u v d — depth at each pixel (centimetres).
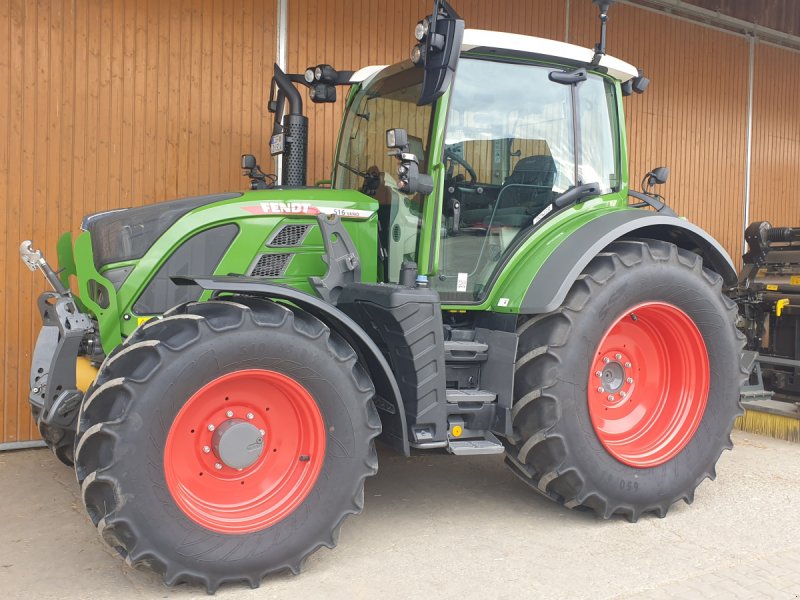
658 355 357
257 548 256
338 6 514
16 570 268
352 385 273
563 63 344
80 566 273
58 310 295
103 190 449
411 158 295
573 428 311
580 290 318
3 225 425
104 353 305
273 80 400
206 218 305
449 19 278
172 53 463
